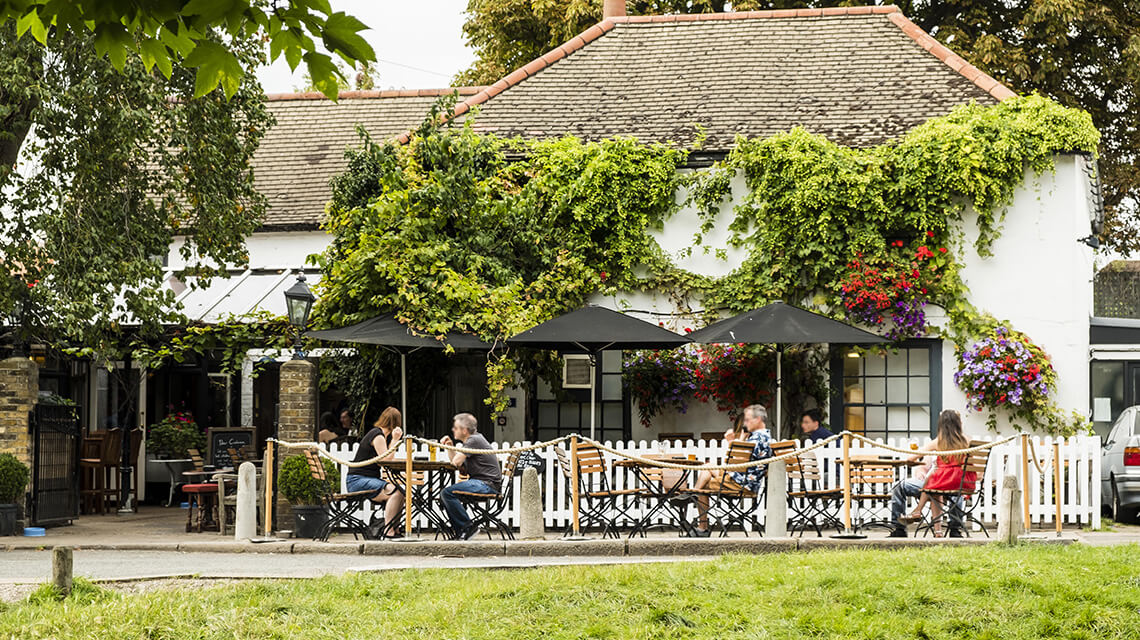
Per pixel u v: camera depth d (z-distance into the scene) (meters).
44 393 20.50
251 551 15.83
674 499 16.08
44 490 19.23
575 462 15.77
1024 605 9.95
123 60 6.44
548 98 23.66
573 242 21.38
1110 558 11.59
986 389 20.22
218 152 20.11
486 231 20.81
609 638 9.41
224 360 21.95
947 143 20.42
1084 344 20.52
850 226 20.64
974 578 10.70
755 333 18.05
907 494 15.60
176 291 23.47
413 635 9.51
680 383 21.16
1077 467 17.75
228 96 6.37
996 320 20.45
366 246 19.75
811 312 18.78
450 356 22.12
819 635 9.43
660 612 9.86
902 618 9.75
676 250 21.39
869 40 23.83
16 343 20.97
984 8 31.44
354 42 6.16
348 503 16.44
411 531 16.06
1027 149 20.42
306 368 17.59
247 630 9.62
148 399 25.23
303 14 6.08
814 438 18.09
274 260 24.56
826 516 16.19
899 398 20.80
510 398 22.06
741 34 24.59
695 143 21.66
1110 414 24.23
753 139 21.36
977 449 15.14
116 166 19.30
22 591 11.48
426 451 17.27
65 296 18.67
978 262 20.64
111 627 9.63
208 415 25.31
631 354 21.34
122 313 21.23
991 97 21.97
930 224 20.52
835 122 22.03
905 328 20.45
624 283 21.30
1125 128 32.12
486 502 16.05
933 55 23.05
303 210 24.77
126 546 16.31
